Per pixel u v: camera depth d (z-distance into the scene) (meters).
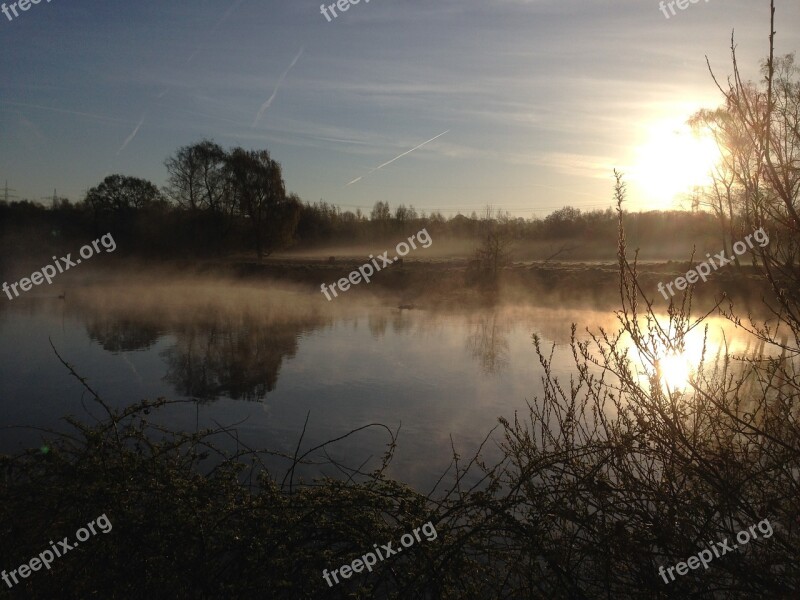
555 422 7.08
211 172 48.66
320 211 61.88
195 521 3.61
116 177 47.06
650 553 3.09
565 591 3.26
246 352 20.50
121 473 3.81
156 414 12.33
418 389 15.04
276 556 3.66
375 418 12.50
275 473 8.47
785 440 3.26
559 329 24.77
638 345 3.29
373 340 22.83
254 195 49.00
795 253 3.08
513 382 15.55
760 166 2.89
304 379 16.36
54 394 14.30
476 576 3.94
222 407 13.30
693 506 3.06
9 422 11.58
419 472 9.26
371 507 4.00
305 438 11.04
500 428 11.55
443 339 22.78
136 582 3.48
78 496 3.64
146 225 47.50
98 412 12.35
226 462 4.33
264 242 50.41
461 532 3.82
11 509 3.60
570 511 3.29
